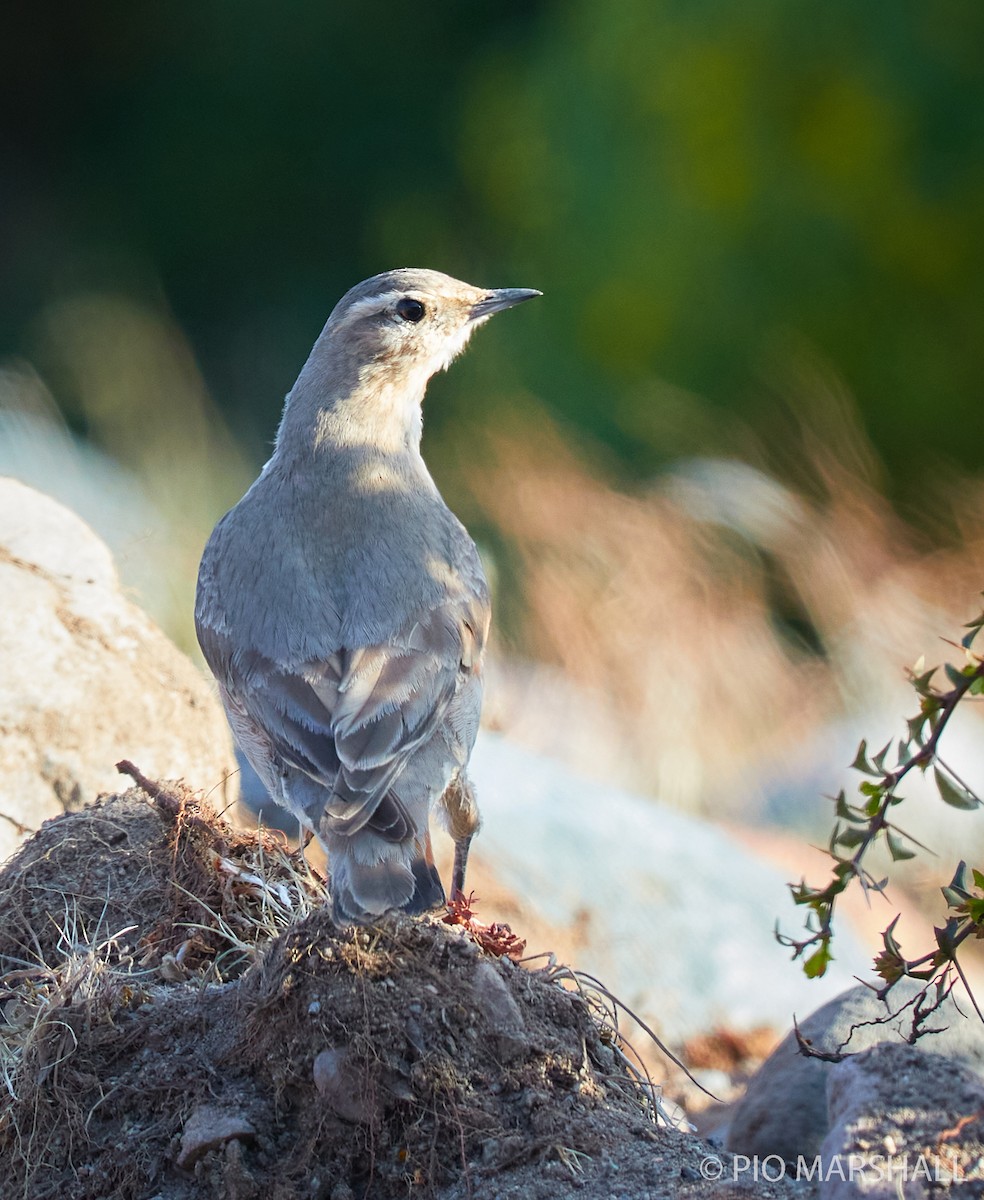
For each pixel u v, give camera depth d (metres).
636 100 22.00
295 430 8.20
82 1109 6.11
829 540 16.84
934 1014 7.21
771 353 20.97
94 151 29.91
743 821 14.42
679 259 21.50
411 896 6.06
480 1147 5.79
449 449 20.23
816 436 19.28
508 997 6.08
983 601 15.79
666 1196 5.52
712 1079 9.16
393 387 8.31
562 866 10.57
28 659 8.59
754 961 10.03
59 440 18.45
